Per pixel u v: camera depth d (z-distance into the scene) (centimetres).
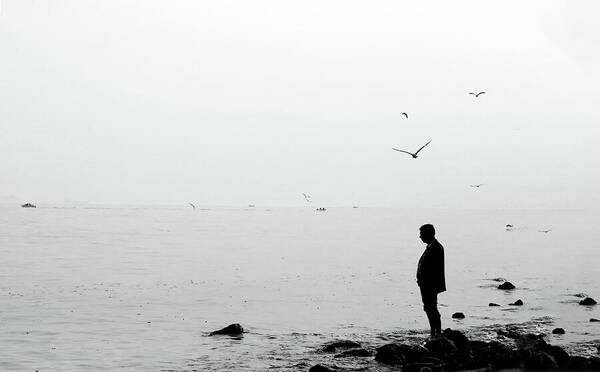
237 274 3131
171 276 3006
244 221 12938
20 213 15338
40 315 1848
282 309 2016
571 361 1245
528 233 9050
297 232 8500
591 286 2692
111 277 2936
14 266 3419
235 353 1357
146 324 1722
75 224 9750
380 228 10238
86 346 1423
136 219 12688
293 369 1210
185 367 1229
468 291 2508
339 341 1446
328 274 3162
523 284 2770
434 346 1348
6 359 1285
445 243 6406
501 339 1508
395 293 2434
